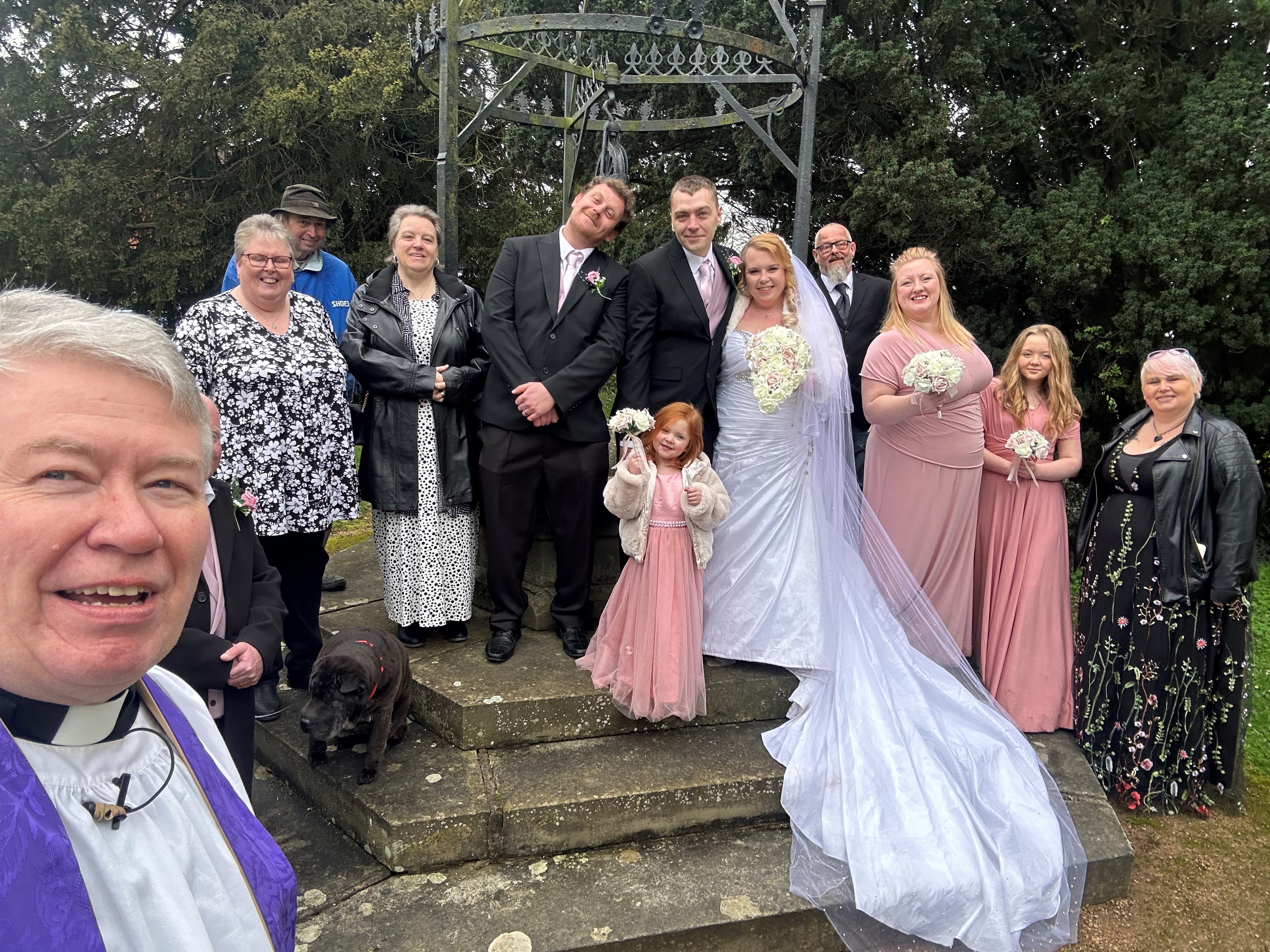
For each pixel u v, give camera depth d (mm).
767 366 3021
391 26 14242
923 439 3455
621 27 3654
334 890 2430
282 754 3020
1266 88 7461
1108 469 3541
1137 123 7820
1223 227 6797
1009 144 7441
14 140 13633
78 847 747
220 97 13234
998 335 7742
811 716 3047
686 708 2912
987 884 2434
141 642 737
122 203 13438
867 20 7551
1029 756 3000
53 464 686
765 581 3260
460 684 3078
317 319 3180
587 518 3346
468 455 3396
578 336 3234
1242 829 3303
